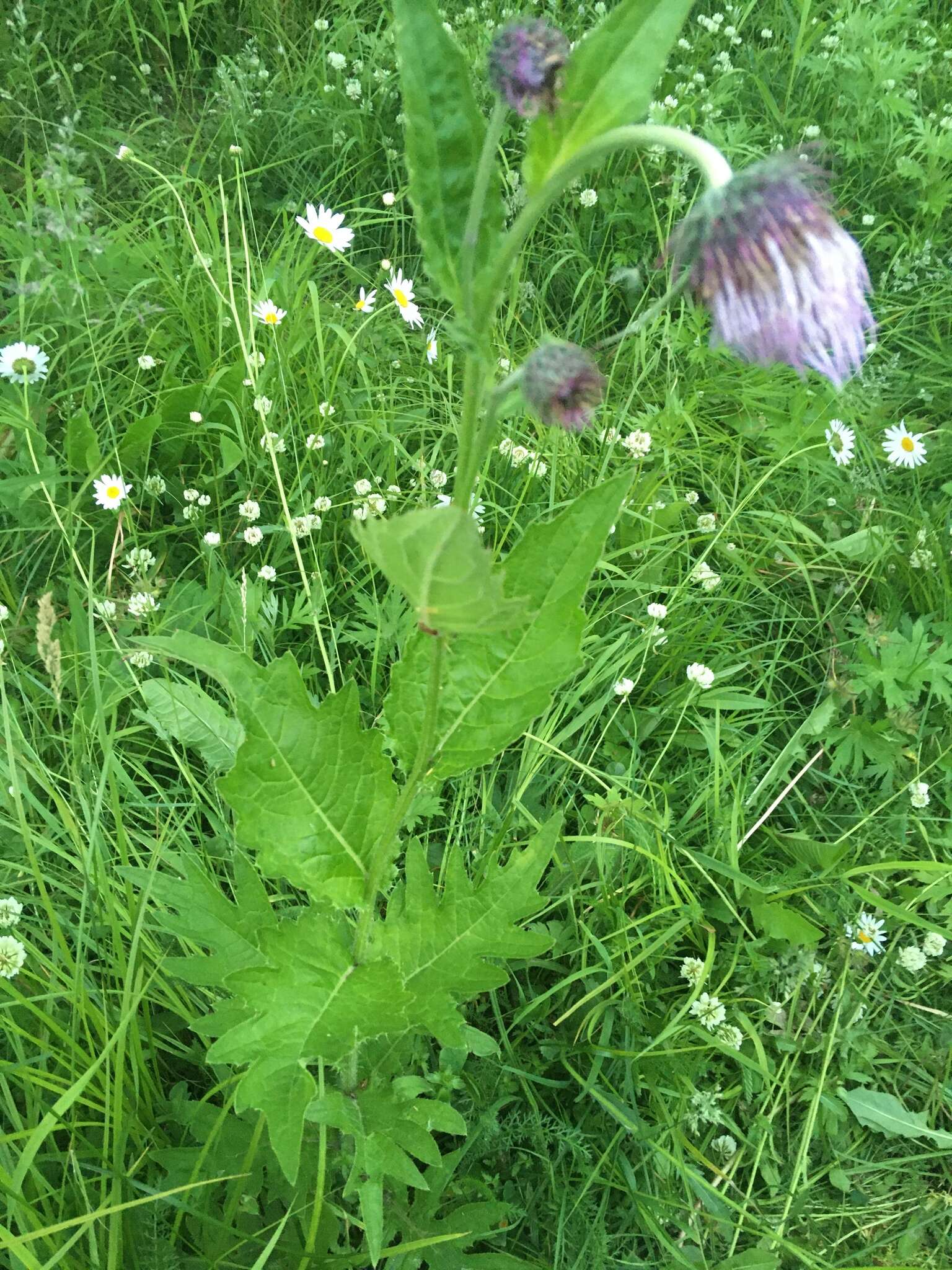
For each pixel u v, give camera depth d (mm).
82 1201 412
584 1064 541
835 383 261
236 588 640
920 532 826
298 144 1009
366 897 373
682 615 733
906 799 694
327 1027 361
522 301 910
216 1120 438
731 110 1168
